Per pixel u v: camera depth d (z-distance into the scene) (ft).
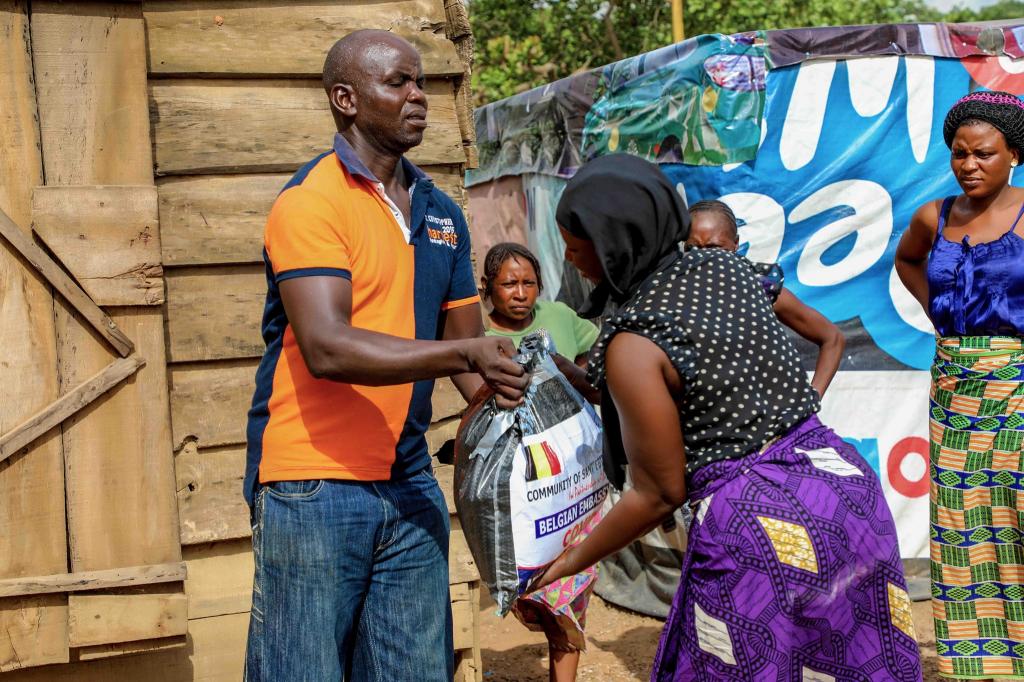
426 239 8.62
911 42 16.35
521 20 45.34
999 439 11.68
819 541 6.82
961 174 11.70
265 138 10.93
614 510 7.28
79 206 9.63
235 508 10.81
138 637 9.85
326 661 8.13
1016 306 11.56
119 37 9.80
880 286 16.70
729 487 6.98
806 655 6.89
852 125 16.44
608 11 44.39
